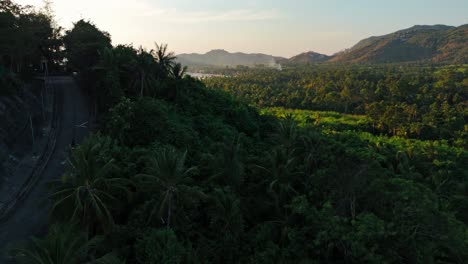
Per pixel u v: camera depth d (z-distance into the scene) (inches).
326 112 4414.4
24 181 1146.0
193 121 1790.1
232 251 944.9
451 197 1611.7
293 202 1023.0
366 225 813.9
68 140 1430.9
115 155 1065.5
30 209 1018.7
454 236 869.2
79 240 641.6
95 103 1692.9
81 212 789.9
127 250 831.7
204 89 2351.1
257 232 1047.0
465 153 2506.2
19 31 1738.4
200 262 878.4
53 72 2407.7
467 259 906.1
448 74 5851.4
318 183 1061.8
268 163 1242.0
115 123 1300.4
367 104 4569.4
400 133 3326.8
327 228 877.8
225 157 1167.0
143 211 894.4
